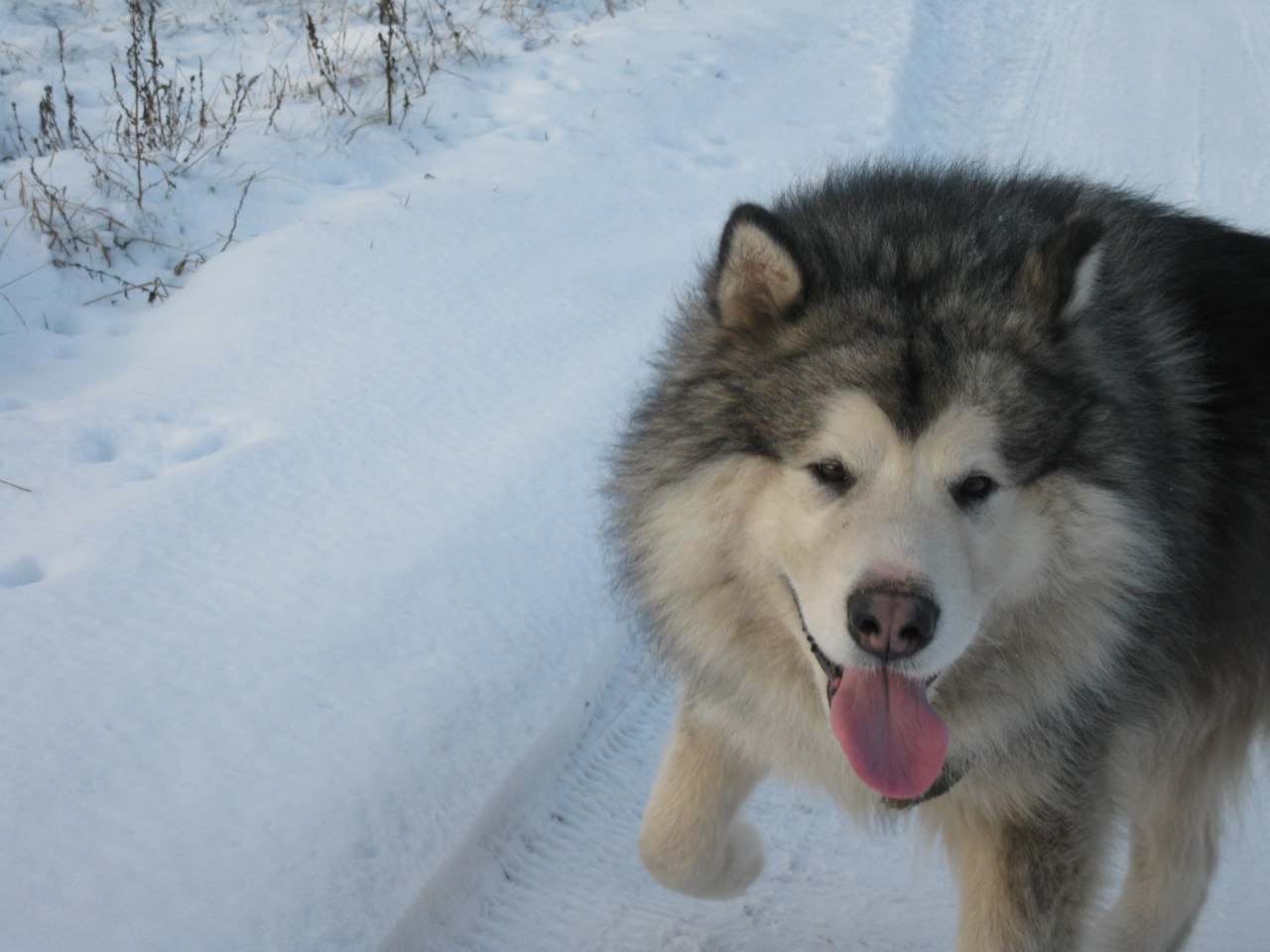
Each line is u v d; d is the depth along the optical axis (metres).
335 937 1.72
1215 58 5.27
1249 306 1.78
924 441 1.62
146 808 1.78
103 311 2.81
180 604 1.99
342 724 1.88
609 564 1.98
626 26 5.08
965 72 5.04
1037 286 1.66
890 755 1.63
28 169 3.23
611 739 2.03
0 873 1.72
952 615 1.59
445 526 2.13
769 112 4.33
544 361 2.60
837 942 1.84
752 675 1.72
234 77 4.28
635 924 1.84
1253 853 1.99
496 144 3.79
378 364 2.53
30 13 4.80
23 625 1.93
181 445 2.24
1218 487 1.75
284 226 3.17
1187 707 1.79
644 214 3.41
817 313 1.68
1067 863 1.71
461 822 1.83
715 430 1.68
